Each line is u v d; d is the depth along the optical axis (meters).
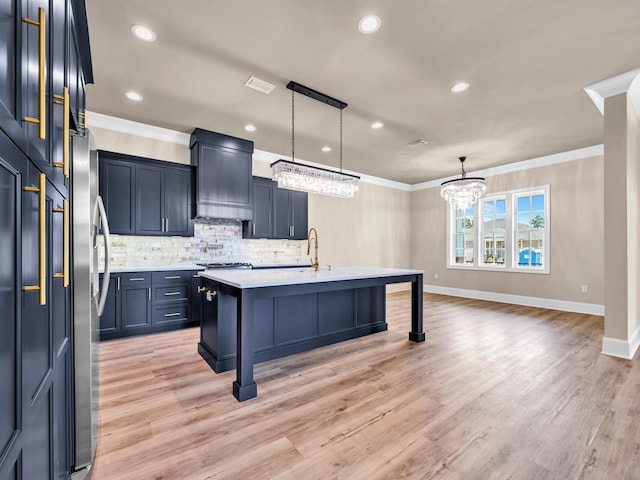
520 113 3.66
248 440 1.74
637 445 1.70
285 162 3.29
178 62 2.67
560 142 4.69
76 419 1.46
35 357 0.84
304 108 3.55
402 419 1.95
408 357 3.01
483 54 2.55
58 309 1.14
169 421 1.92
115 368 2.73
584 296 5.01
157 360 2.91
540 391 2.32
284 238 5.23
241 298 2.24
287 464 1.55
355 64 2.69
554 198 5.33
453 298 6.43
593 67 2.74
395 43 2.41
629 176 3.15
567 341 3.53
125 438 1.75
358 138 4.51
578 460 1.58
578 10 2.07
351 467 1.53
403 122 3.91
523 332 3.89
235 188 4.48
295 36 2.33
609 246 3.16
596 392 2.30
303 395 2.25
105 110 3.65
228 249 4.87
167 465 1.54
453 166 6.05
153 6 2.04
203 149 4.21
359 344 3.41
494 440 1.74
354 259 6.65
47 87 0.95
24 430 0.76
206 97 3.29
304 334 3.20
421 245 7.50
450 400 2.19
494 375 2.60
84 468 1.47
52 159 1.01
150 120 3.92
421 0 1.98
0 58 0.61
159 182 4.01
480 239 6.35
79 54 1.65
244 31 2.28
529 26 2.22
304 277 2.69
